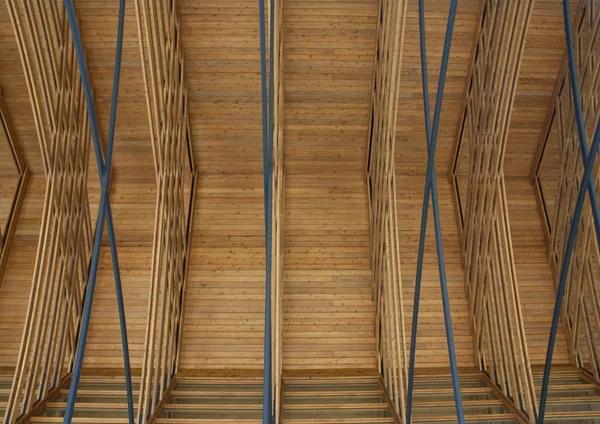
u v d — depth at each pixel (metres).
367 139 17.59
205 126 17.39
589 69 14.46
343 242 17.45
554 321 10.90
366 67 16.31
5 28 15.41
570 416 12.41
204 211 17.83
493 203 13.98
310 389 14.48
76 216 14.48
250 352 16.02
